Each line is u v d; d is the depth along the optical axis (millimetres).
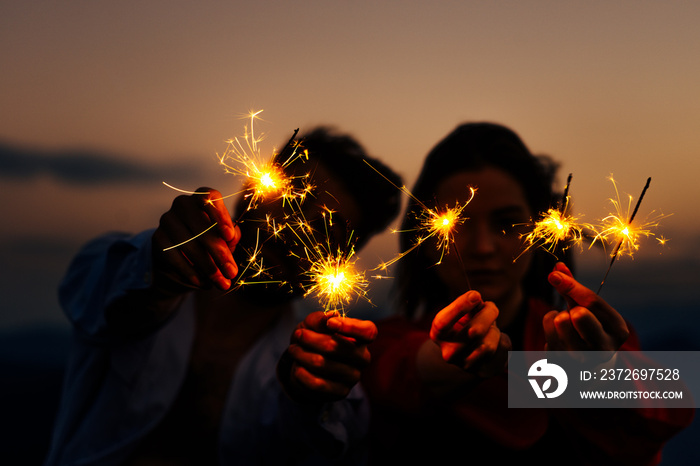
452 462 1398
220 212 1026
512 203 1425
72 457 1430
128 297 1191
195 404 1479
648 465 1276
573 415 1260
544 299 1606
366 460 1450
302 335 1070
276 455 1437
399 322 1646
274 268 1419
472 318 1060
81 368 1566
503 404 1371
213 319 1584
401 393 1376
